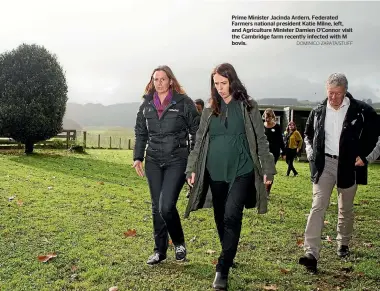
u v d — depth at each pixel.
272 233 5.78
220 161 3.74
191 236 5.52
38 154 17.58
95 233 5.52
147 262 4.29
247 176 3.76
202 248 4.96
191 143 4.18
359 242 5.37
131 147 32.62
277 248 5.05
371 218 6.94
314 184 4.44
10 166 12.45
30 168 12.26
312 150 4.48
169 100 4.10
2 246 4.86
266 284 3.89
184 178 4.13
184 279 3.94
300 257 4.48
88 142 30.36
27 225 5.81
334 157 4.32
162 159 4.14
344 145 4.23
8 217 6.19
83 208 7.06
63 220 6.16
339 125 4.29
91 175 11.53
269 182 3.77
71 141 22.16
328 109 4.34
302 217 6.89
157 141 4.12
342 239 4.73
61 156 17.39
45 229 5.62
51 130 17.64
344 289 3.80
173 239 4.25
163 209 4.01
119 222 6.17
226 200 3.77
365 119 4.30
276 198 8.78
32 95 17.02
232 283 3.86
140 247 4.94
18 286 3.76
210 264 4.35
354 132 4.25
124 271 4.13
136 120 4.35
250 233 5.74
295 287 3.84
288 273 4.17
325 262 4.54
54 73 17.53
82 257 4.53
